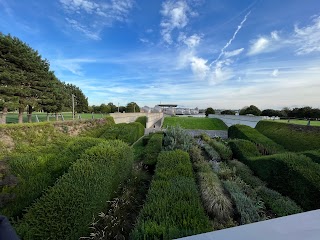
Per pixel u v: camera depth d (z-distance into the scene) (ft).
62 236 8.22
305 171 17.28
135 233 8.00
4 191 13.24
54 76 63.93
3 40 46.73
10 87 46.57
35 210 9.55
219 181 18.80
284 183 19.02
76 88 118.93
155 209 9.74
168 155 20.68
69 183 11.37
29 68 52.95
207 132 75.10
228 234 3.04
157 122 99.55
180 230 7.97
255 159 24.80
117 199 13.62
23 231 8.25
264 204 16.62
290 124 44.80
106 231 10.42
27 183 14.85
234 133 51.78
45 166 18.15
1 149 30.04
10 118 66.49
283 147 37.70
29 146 33.40
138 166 23.85
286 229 3.16
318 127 36.29
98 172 12.96
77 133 49.60
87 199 10.27
